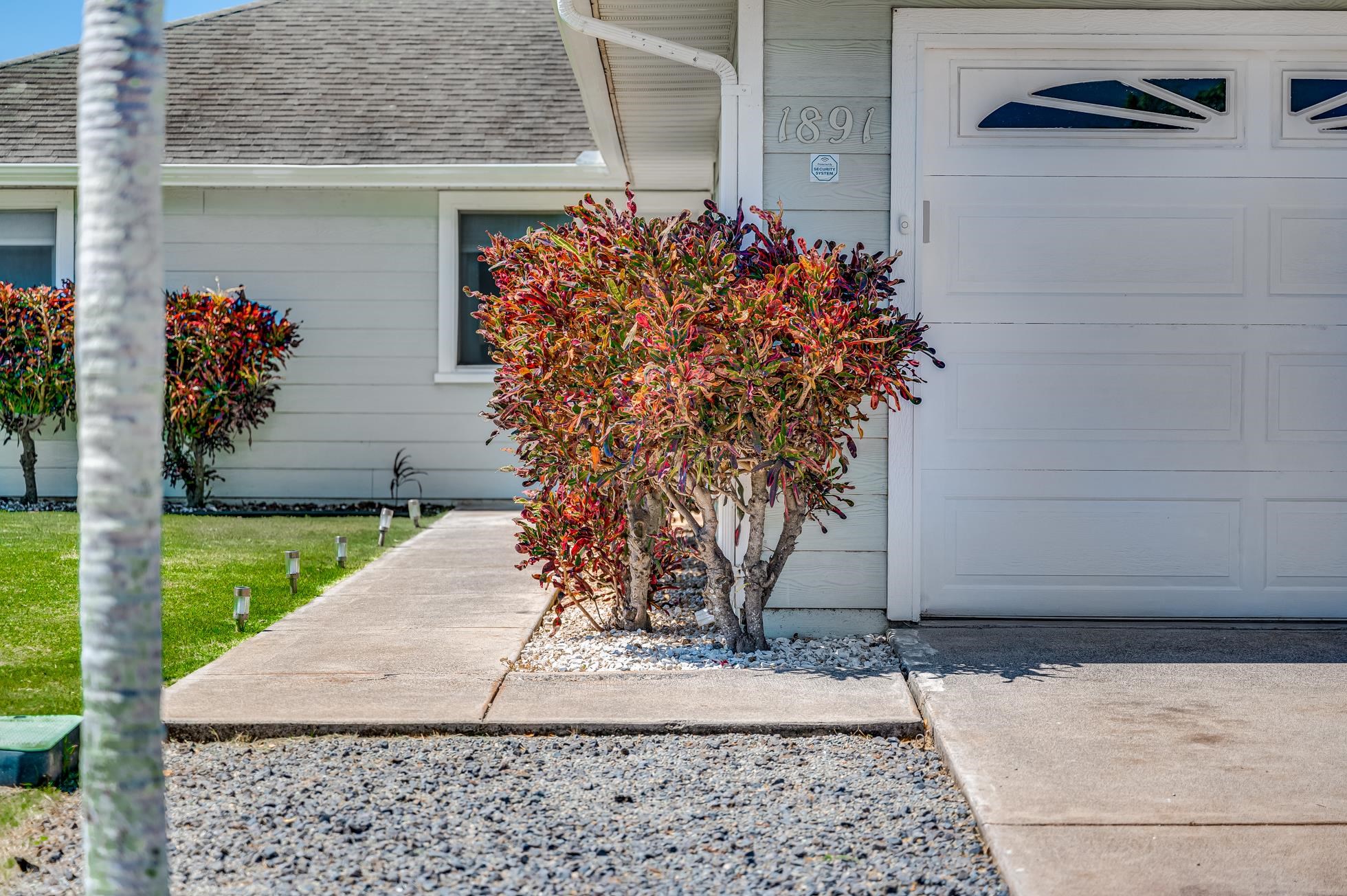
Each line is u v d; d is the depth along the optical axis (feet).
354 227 37.81
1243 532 19.84
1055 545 19.81
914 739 14.37
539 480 19.20
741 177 19.19
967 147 19.54
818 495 17.94
